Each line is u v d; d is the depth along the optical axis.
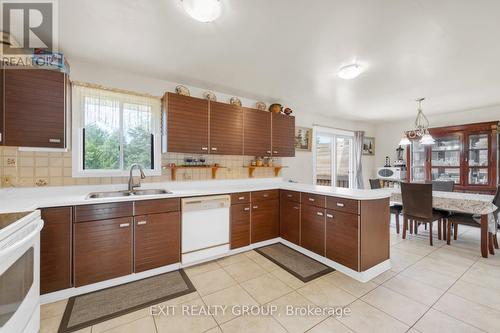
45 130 1.99
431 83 2.94
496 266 2.45
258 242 2.99
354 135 5.51
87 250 1.93
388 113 4.67
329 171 5.18
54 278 1.81
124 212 2.09
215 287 2.04
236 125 3.18
